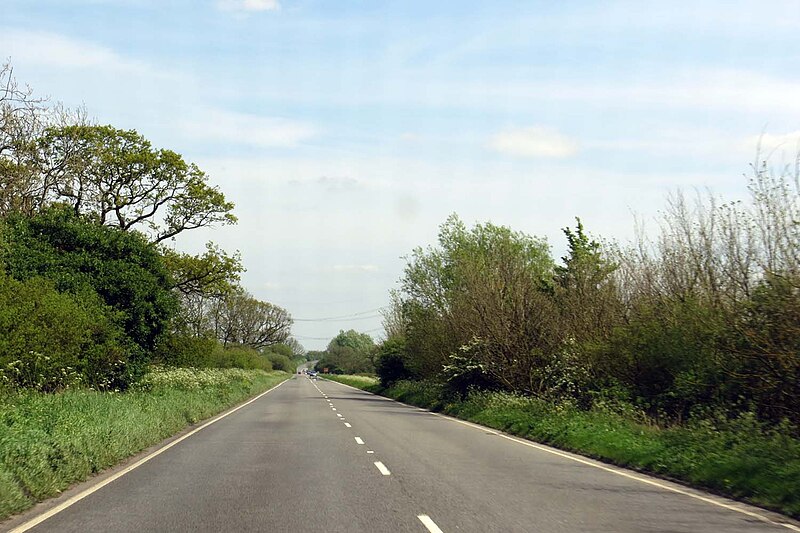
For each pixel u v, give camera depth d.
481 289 36.19
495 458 16.17
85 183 40.69
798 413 15.96
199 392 34.72
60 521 9.02
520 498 10.86
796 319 15.17
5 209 31.00
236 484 12.04
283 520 9.09
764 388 16.31
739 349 16.80
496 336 33.38
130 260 31.80
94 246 30.84
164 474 13.22
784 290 15.30
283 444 18.80
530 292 33.56
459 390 37.75
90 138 39.66
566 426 20.58
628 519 9.39
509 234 56.53
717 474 12.63
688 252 21.47
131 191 42.72
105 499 10.60
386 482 12.33
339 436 21.19
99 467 13.54
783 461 12.54
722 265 18.86
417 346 50.72
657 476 13.89
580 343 26.83
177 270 44.53
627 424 19.77
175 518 9.21
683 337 20.73
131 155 41.47
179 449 17.53
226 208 44.94
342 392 68.00
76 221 31.23
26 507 9.84
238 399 44.62
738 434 15.14
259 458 15.73
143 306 30.77
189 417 26.23
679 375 20.34
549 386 30.31
